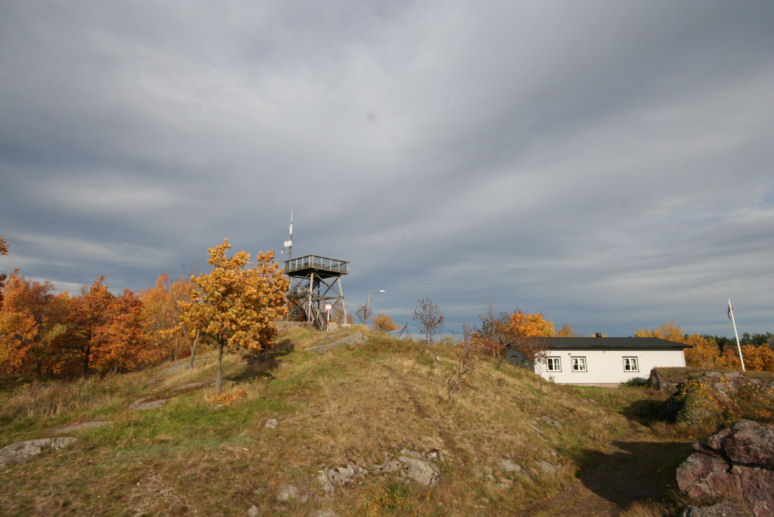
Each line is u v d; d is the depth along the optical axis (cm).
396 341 3988
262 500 1205
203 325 2120
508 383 3195
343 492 1351
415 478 1514
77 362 3853
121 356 3638
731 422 2370
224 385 2273
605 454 2098
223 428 1631
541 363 4419
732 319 4272
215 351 4022
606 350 4434
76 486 1123
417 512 1314
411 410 2084
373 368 2841
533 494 1577
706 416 2509
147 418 1698
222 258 2158
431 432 1870
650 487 1592
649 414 2980
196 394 2123
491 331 4200
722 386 2789
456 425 2028
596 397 3622
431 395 2389
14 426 1560
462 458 1728
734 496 1153
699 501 1204
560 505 1498
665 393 3666
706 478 1240
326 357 3030
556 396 3181
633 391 3834
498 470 1697
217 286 2092
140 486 1167
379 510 1284
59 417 1720
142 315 4116
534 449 1966
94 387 2369
